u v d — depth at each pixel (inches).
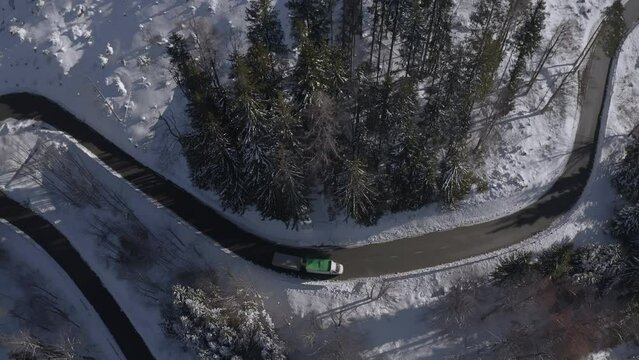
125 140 2126.0
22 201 2074.3
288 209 1798.7
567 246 1630.2
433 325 1791.3
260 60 1660.9
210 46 2091.5
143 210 2015.3
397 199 1895.9
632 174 1887.3
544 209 1947.6
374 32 1996.8
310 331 1764.3
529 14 1945.1
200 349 1646.2
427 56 2117.4
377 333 1785.2
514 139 2047.2
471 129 2046.0
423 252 1898.4
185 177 2039.9
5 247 2026.3
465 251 1892.2
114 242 1982.0
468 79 1784.0
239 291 1766.7
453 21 2197.3
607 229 1910.7
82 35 2289.6
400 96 1674.5
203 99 1658.5
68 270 1977.1
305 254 1908.2
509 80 2068.2
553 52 2159.2
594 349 1791.3
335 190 1859.0
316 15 1855.3
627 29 2305.6
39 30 2309.3
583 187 1983.3
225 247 1930.4
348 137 1843.0
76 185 2055.9
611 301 1814.7
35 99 2242.9
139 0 2289.6
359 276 1868.8
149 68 2192.4
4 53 2311.8
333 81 1684.3
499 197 1956.2
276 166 1642.5
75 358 1813.5
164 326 1777.8
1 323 1893.5
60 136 2154.3
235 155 1761.8
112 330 1888.5
